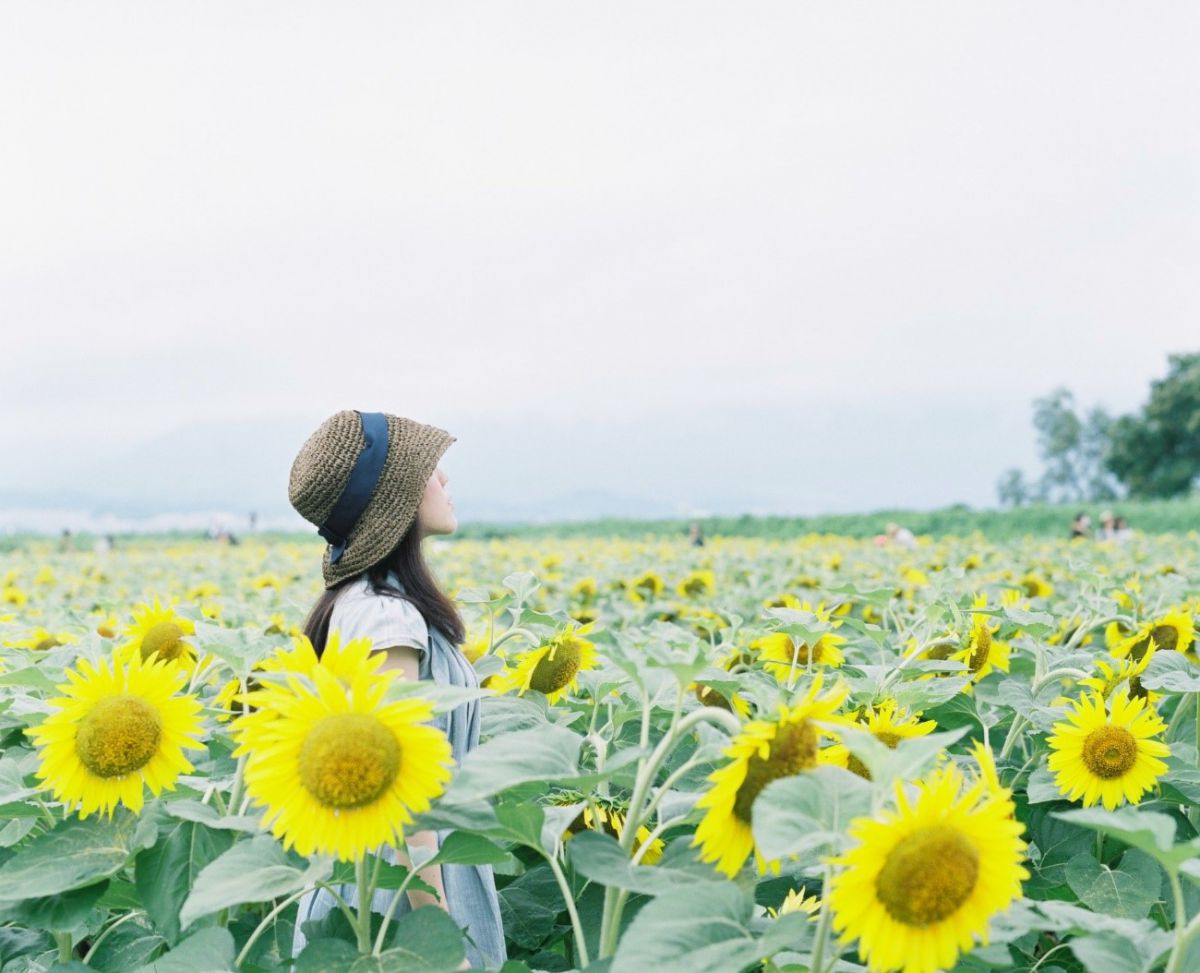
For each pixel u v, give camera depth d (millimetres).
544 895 3377
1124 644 4543
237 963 2379
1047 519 41844
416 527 3090
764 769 2047
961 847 1780
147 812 2543
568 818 2484
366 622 2883
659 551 17828
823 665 4273
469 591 4258
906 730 2979
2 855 3080
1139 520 42250
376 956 2145
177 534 54969
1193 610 5234
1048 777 3338
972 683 4176
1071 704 3660
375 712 2039
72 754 2479
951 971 2469
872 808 1864
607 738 3520
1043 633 4176
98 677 2502
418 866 2408
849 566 11789
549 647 3512
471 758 2111
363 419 3100
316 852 2174
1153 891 3045
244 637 2898
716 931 1872
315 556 18062
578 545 19312
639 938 1836
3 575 14039
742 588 9234
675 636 2967
